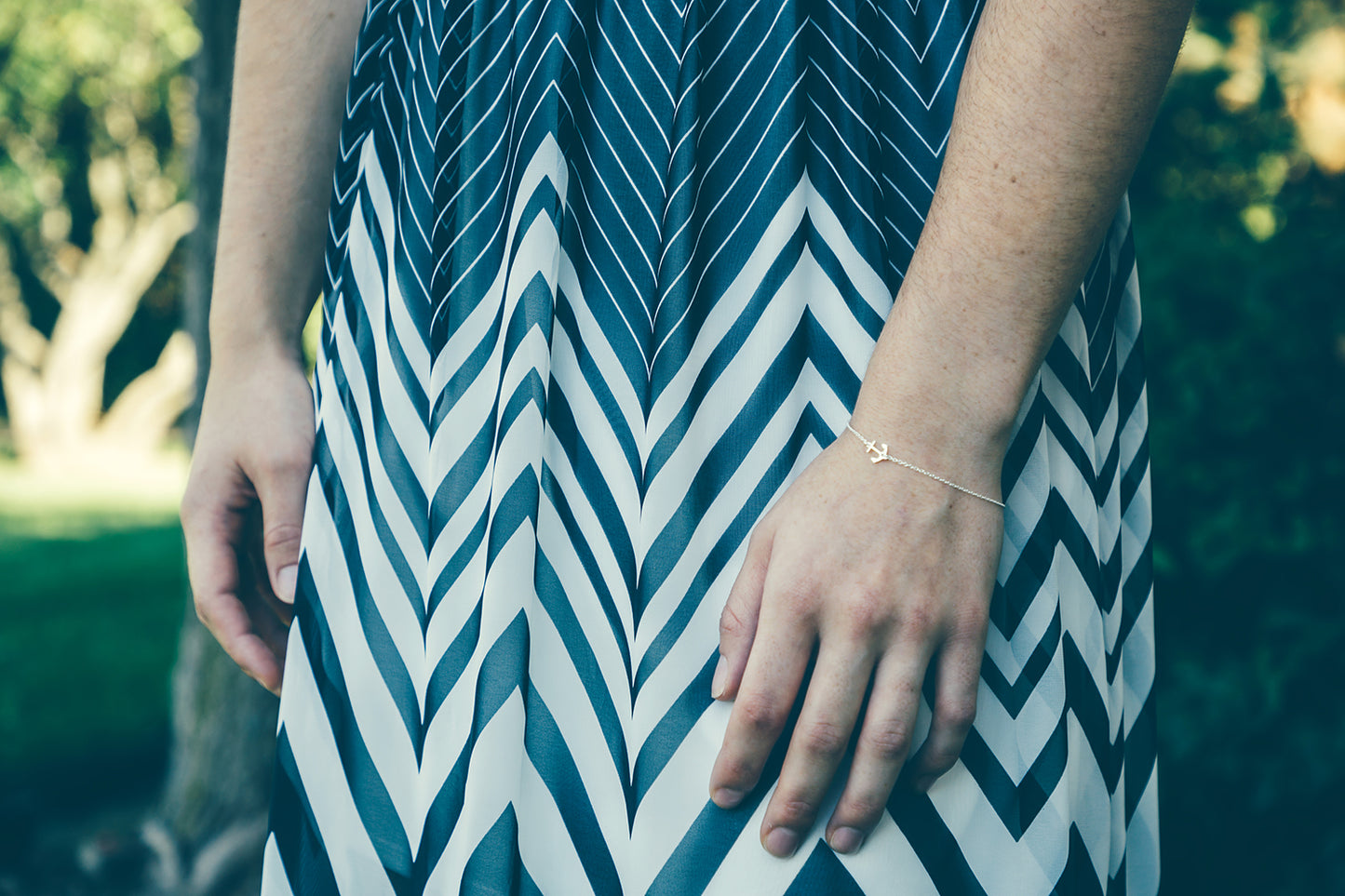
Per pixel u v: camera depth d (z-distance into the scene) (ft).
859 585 1.97
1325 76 9.28
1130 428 2.74
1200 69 9.34
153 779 13.32
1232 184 9.47
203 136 10.73
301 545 2.69
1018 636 2.16
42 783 12.96
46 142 52.70
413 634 2.50
